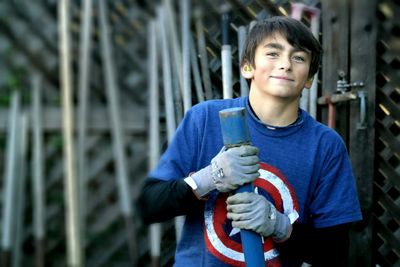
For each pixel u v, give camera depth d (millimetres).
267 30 1864
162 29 3295
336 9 2998
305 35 1853
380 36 3029
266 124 1871
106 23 3756
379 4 3033
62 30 3615
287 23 1867
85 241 3928
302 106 2908
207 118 1915
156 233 3348
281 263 1920
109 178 4012
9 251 3572
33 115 3752
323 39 3020
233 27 3176
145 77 4000
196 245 1892
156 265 3332
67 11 3672
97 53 4004
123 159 3668
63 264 3898
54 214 3930
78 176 3637
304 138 1892
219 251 1854
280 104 1864
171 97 3072
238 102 1935
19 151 3729
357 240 2939
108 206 4066
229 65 2912
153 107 3340
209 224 1866
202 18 3258
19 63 4047
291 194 1870
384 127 3002
